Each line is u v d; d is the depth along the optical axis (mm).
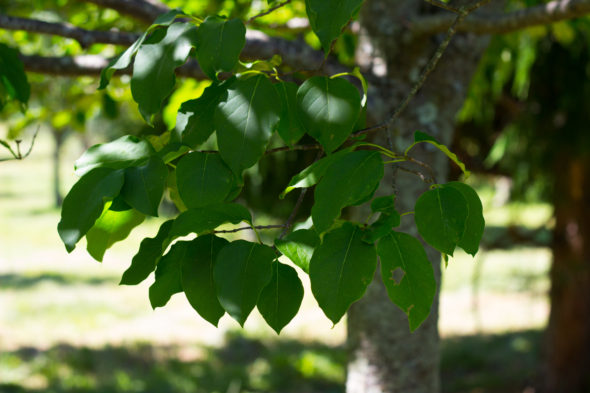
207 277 1416
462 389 8852
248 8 2918
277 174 4617
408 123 2482
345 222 1400
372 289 2609
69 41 3285
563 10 2008
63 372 8977
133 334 11148
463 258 17875
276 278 1414
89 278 15531
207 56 1431
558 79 6184
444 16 2271
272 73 1504
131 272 1447
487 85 5590
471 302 13367
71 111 3713
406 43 2455
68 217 1387
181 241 1456
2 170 45000
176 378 8906
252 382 9023
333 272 1362
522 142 6426
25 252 18766
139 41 1468
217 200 1427
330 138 1436
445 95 2525
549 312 8242
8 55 1947
